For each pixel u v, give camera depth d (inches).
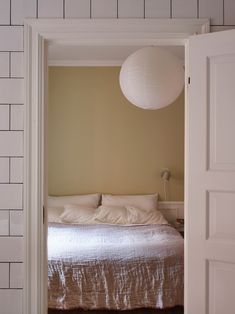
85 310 127.3
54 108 200.7
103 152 201.0
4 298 84.1
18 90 84.5
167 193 199.9
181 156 199.9
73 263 123.2
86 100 201.2
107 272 123.5
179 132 199.9
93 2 84.5
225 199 80.2
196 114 82.1
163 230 157.2
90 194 199.0
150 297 123.6
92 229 160.2
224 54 79.9
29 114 84.1
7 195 84.3
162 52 96.3
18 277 84.4
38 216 84.4
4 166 84.3
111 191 200.1
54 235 147.9
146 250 127.8
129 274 123.6
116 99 200.7
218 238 81.0
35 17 84.4
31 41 84.4
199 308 82.3
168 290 123.8
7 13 84.4
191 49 82.6
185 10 84.7
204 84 81.4
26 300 83.7
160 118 200.1
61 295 122.1
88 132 201.0
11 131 84.4
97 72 200.2
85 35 85.1
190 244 82.9
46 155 87.3
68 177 200.7
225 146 80.3
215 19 84.6
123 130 201.0
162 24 84.3
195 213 82.4
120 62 198.8
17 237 84.4
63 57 191.5
